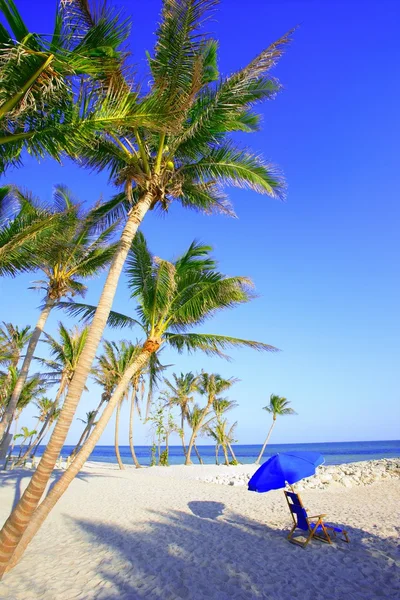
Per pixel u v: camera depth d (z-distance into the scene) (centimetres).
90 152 702
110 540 732
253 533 786
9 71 399
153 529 827
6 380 2123
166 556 628
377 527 801
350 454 6594
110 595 464
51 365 2162
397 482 1541
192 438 3466
